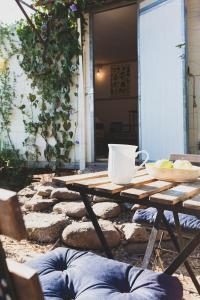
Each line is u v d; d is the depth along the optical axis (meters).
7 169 6.69
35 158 6.86
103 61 13.20
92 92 6.46
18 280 0.88
